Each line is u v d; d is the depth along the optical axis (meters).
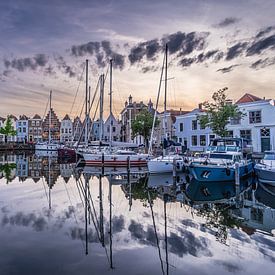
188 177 23.47
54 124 102.06
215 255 7.44
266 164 20.31
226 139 26.48
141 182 21.31
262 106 35.47
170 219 11.11
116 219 10.98
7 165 33.75
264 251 7.76
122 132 72.88
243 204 14.23
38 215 11.23
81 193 16.56
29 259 6.92
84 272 6.26
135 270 6.45
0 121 101.19
